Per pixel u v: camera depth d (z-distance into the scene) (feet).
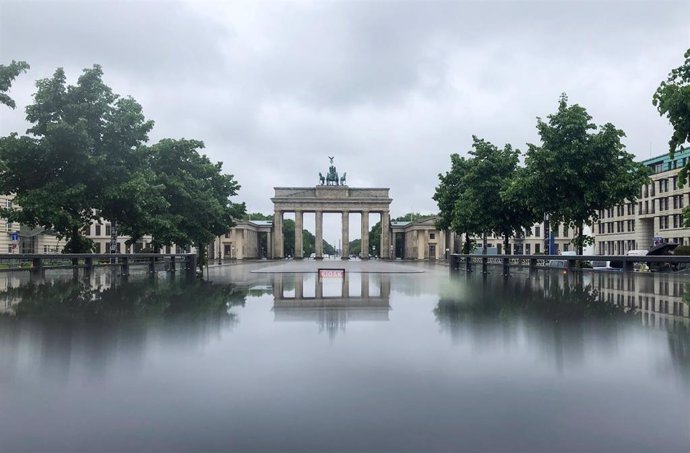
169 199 111.14
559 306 39.52
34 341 25.99
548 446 13.79
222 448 13.66
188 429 14.82
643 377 19.58
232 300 45.37
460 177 149.18
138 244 263.49
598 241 312.91
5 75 67.46
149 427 14.94
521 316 34.27
